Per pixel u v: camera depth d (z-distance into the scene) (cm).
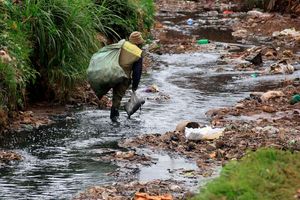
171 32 3291
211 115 1631
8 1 1722
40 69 1722
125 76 1555
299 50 2702
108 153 1320
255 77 2155
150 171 1204
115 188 1102
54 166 1235
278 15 3675
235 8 4328
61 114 1631
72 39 1753
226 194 948
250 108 1686
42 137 1433
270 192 952
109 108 1719
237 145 1330
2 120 1450
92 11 2055
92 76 1578
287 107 1694
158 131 1491
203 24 3634
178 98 1836
